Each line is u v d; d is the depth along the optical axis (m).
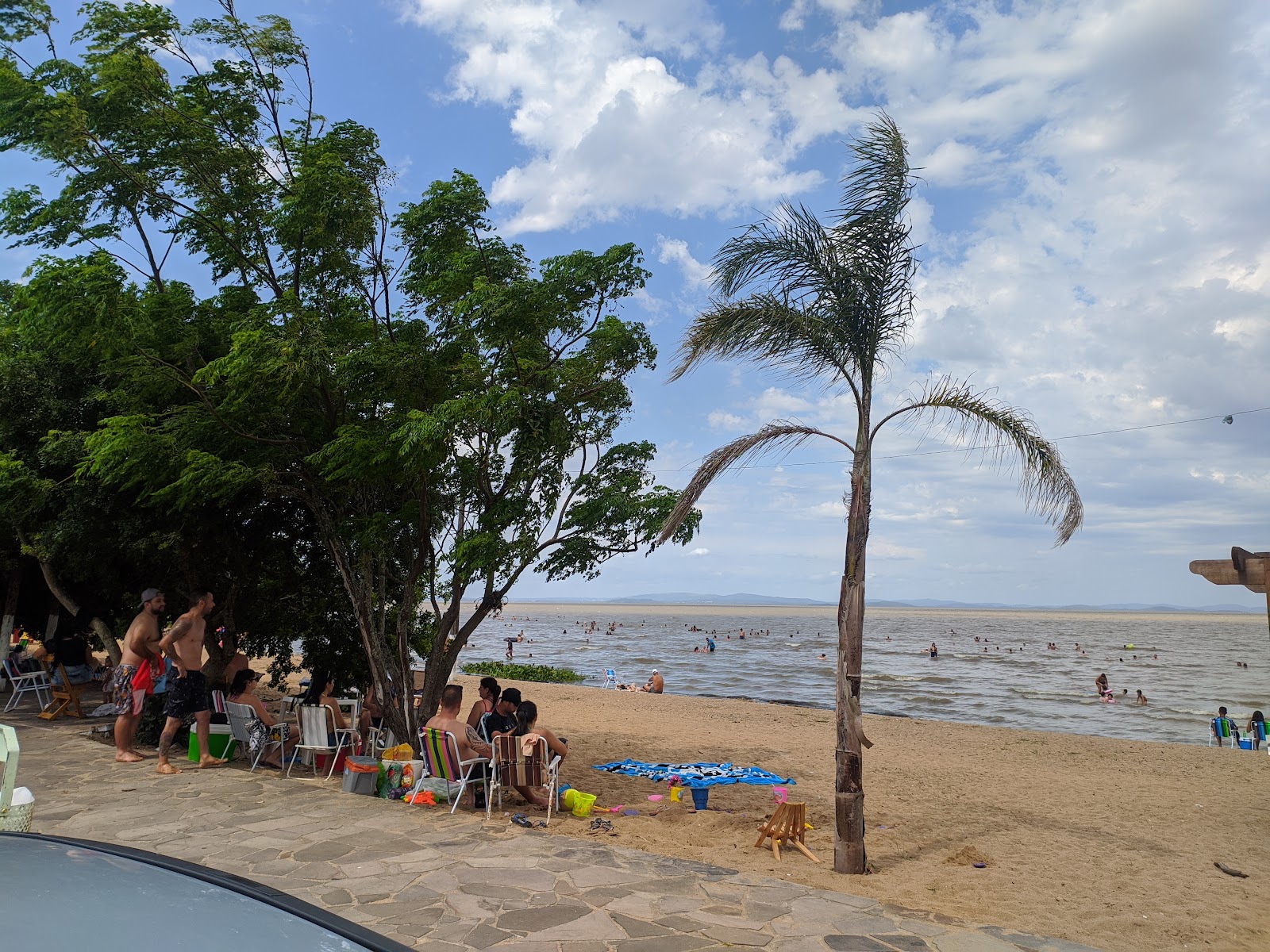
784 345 8.26
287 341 8.69
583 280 10.14
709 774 12.81
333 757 9.86
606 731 18.38
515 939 5.00
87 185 9.95
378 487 11.10
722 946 4.98
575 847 7.05
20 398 11.55
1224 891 7.85
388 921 5.26
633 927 5.23
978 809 11.62
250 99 10.64
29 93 9.24
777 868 7.75
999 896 7.33
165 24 9.84
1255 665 58.34
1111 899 7.45
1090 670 53.16
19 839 2.04
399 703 11.05
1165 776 15.07
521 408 9.51
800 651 71.31
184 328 10.15
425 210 10.61
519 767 8.70
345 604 13.28
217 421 9.81
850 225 8.27
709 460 8.32
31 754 10.51
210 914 1.70
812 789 12.60
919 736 19.73
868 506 7.97
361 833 7.28
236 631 13.79
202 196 10.52
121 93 9.55
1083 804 12.27
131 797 8.39
